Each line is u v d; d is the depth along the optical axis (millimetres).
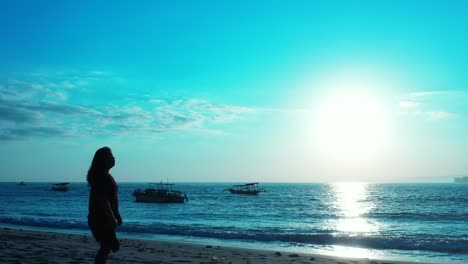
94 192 7148
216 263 11633
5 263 9344
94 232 7125
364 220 44375
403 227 35844
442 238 23547
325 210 62719
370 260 15070
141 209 64500
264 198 113188
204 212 57219
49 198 106625
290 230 31594
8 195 128875
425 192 156625
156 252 14430
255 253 15875
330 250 20188
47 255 11109
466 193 140750
